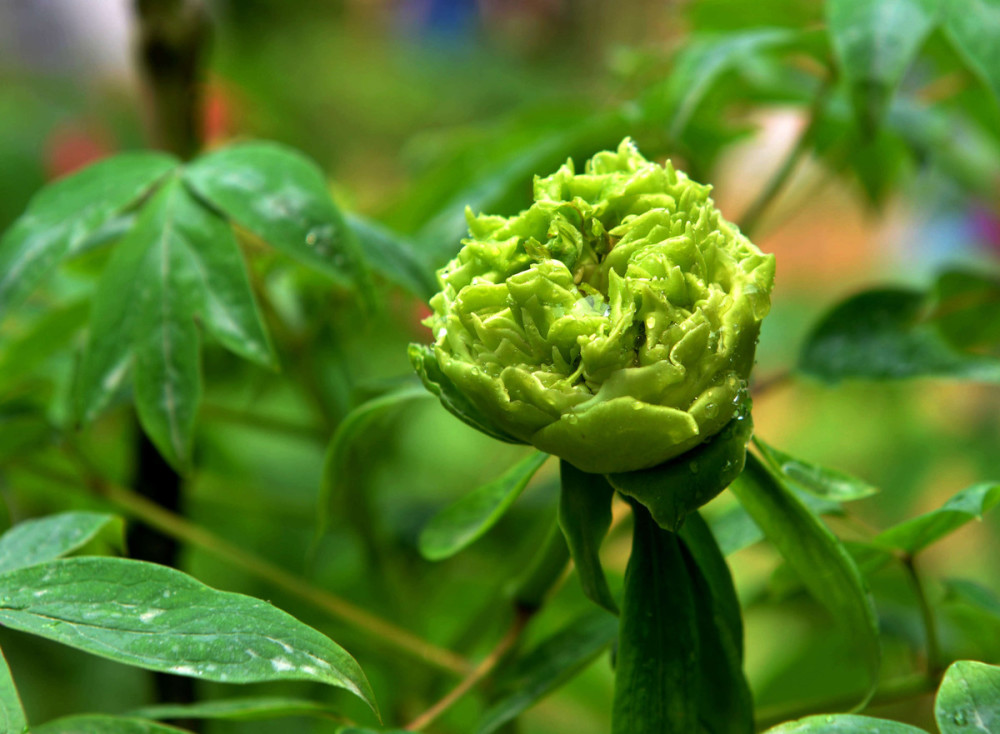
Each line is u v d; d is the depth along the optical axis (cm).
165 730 54
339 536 88
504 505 57
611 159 54
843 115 76
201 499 79
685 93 71
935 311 69
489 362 51
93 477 69
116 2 232
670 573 54
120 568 51
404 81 221
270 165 64
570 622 61
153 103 76
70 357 74
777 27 79
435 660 66
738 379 51
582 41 231
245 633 50
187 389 61
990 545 131
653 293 50
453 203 76
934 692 60
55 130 185
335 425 75
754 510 55
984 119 78
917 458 133
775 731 50
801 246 196
